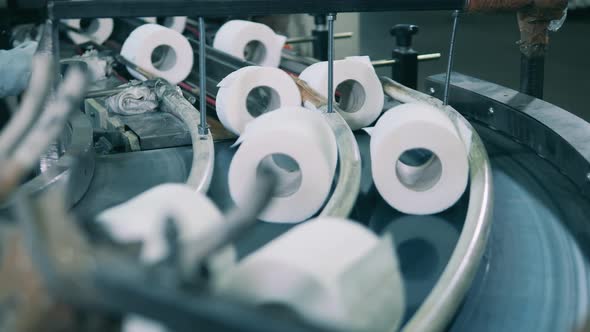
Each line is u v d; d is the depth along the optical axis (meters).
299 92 1.57
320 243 0.65
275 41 2.41
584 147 1.31
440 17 6.12
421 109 1.15
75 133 1.31
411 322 0.78
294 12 1.27
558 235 1.11
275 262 0.61
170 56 2.27
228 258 0.65
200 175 1.15
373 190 1.27
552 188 1.30
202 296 0.38
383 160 1.12
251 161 1.07
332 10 1.29
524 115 1.56
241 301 0.39
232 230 0.40
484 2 1.42
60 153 1.43
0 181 0.43
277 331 0.36
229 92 1.50
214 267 0.60
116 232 0.58
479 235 0.96
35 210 0.42
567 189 1.30
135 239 0.56
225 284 0.60
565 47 4.80
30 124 0.47
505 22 5.75
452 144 1.11
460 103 1.85
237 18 3.31
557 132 1.40
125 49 2.27
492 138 1.63
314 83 1.63
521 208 1.22
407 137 1.11
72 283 0.39
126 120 1.65
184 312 0.37
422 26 5.74
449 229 1.11
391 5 1.31
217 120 1.79
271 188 0.42
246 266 0.62
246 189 1.09
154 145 1.51
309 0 1.28
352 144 1.25
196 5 1.22
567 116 1.50
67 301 0.39
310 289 0.60
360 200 1.23
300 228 0.68
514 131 1.61
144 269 0.39
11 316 0.42
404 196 1.15
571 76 4.08
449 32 5.47
